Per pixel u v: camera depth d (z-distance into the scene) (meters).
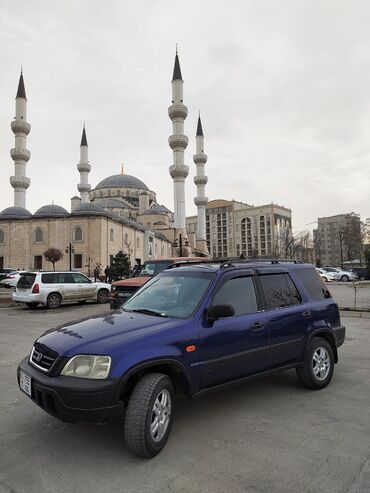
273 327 4.73
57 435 3.90
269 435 3.82
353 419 4.20
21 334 10.15
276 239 116.25
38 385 3.46
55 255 52.53
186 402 4.75
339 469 3.17
